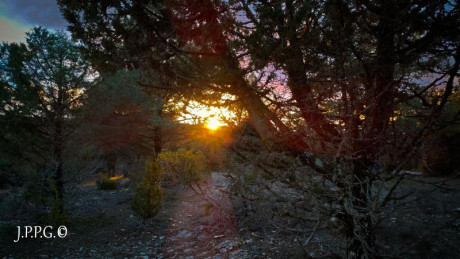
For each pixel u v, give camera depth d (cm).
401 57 239
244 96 251
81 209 898
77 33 311
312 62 242
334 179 257
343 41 226
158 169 761
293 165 252
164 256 522
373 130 256
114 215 817
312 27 238
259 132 268
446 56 241
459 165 774
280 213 286
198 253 511
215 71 270
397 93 250
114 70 332
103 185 1271
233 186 291
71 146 798
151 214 703
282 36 227
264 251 424
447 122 241
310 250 370
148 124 1452
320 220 267
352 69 235
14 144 735
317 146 259
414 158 245
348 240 285
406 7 221
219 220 603
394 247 339
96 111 998
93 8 289
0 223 707
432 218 450
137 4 285
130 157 1716
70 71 738
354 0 225
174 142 1620
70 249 571
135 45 300
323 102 256
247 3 234
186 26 270
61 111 757
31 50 702
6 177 769
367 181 254
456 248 364
